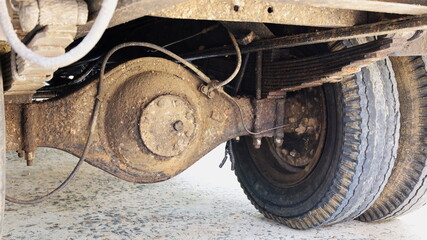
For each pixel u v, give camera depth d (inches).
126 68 100.6
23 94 90.0
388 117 116.4
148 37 141.8
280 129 124.6
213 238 129.1
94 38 39.4
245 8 83.3
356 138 112.9
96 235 129.0
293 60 115.8
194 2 78.1
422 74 125.5
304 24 90.0
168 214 149.6
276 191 139.4
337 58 104.2
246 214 151.9
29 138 91.7
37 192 171.9
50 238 125.8
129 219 143.6
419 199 135.7
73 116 96.7
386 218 143.6
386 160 119.3
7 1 51.7
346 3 71.4
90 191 175.0
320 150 125.7
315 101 126.2
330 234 135.3
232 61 136.8
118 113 98.3
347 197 117.8
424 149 128.9
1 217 67.0
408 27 82.3
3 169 65.4
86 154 97.2
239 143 154.0
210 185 188.5
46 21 49.7
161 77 101.0
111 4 39.0
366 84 112.6
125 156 99.1
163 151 99.5
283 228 138.9
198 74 106.4
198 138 106.1
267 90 123.2
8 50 69.9
